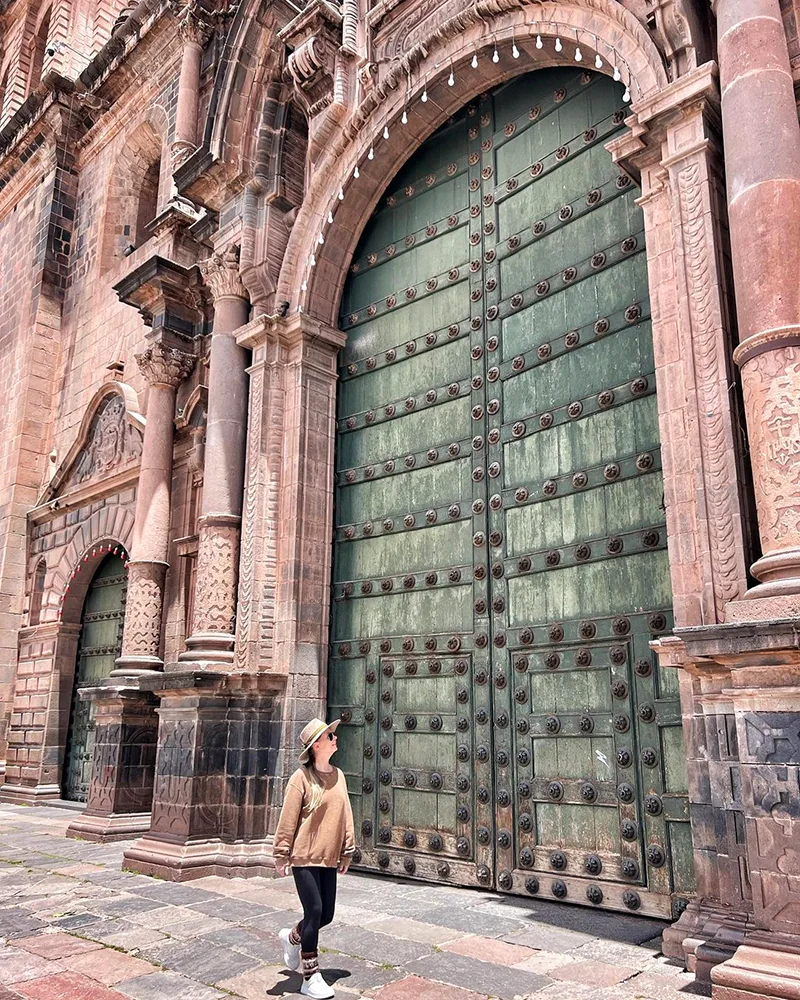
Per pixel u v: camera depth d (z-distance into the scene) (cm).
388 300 967
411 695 827
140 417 1417
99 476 1541
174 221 1398
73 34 2141
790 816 419
